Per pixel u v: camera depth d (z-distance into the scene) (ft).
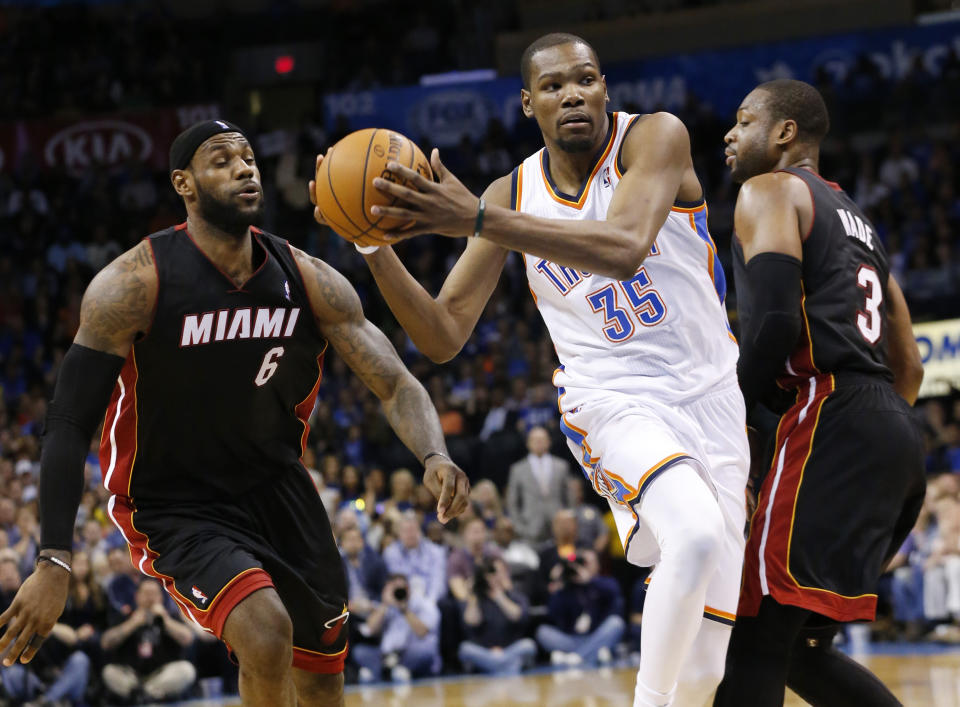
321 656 14.58
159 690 34.37
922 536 40.52
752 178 14.01
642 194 12.04
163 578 13.65
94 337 13.14
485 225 11.05
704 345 13.34
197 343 13.38
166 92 79.66
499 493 44.96
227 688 36.58
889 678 28.50
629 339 13.23
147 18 84.94
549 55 12.87
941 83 64.80
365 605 37.65
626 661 38.68
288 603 14.10
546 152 13.79
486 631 38.01
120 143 71.77
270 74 84.23
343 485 43.68
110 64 81.41
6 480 40.83
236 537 13.62
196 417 13.62
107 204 70.49
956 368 50.06
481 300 14.07
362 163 11.33
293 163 71.10
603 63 70.08
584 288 13.26
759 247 13.39
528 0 77.46
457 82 69.72
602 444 12.98
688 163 12.59
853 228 13.83
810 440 13.30
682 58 68.08
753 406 13.58
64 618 34.50
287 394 14.11
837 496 13.01
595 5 75.05
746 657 13.15
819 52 66.54
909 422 13.48
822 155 65.26
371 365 14.42
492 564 38.65
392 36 82.99
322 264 14.38
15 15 83.92
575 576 38.93
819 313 13.51
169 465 13.83
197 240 13.60
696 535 11.76
